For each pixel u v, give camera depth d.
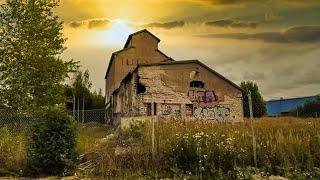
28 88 17.94
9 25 18.53
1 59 17.88
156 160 12.17
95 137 21.09
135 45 49.94
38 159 13.17
